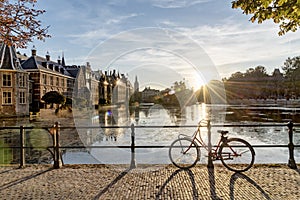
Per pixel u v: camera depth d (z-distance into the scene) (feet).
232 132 54.34
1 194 13.98
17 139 47.75
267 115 103.50
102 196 13.64
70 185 15.38
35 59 142.31
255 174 17.15
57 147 19.57
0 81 103.30
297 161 27.27
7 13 18.53
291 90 218.38
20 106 108.47
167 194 13.80
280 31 15.87
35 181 16.15
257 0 12.75
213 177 16.62
